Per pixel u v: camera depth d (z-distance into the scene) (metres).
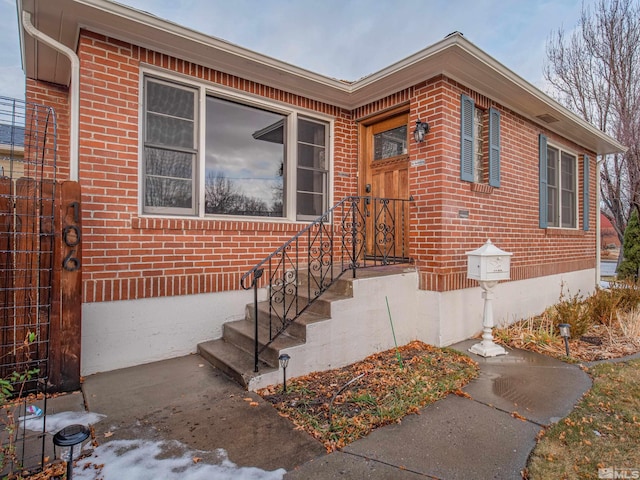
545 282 6.72
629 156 9.57
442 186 4.54
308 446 2.40
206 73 4.41
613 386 3.44
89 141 3.64
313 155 5.54
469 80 4.87
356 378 3.43
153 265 3.93
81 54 3.63
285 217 5.21
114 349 3.72
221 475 2.10
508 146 5.79
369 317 4.20
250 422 2.71
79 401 3.06
